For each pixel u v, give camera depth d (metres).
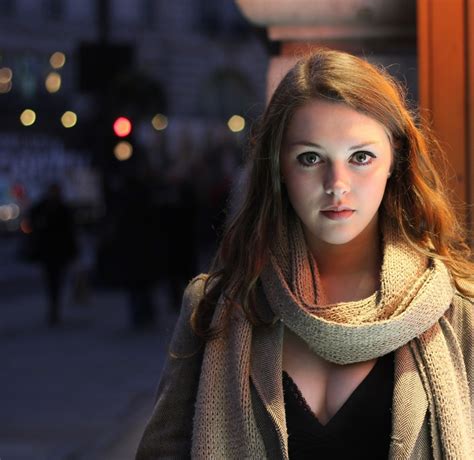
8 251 30.97
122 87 17.20
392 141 2.32
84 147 35.56
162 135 32.31
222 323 2.41
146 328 14.49
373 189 2.26
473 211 3.62
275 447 2.29
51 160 44.53
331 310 2.25
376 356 2.23
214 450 2.34
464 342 2.30
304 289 2.33
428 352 2.24
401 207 2.39
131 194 14.33
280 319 2.34
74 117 43.22
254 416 2.32
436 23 3.80
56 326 15.12
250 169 2.46
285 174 2.32
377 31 4.73
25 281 22.59
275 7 4.80
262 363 2.33
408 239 2.36
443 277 2.28
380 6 4.68
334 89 2.23
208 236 25.66
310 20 4.76
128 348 12.76
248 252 2.39
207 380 2.38
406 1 4.63
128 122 17.05
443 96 3.79
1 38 52.81
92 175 37.81
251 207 2.44
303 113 2.26
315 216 2.28
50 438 8.02
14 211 35.31
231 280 2.44
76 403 9.38
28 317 16.36
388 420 2.23
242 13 4.74
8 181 40.28
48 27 53.69
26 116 45.78
